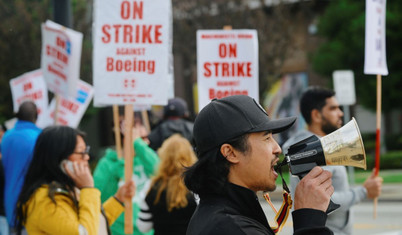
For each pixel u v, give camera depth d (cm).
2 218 708
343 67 2436
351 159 251
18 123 609
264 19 2567
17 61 2328
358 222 1312
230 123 245
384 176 2175
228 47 634
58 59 720
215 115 248
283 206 265
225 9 2589
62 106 865
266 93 2662
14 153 597
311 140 255
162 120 723
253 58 632
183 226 474
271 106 3216
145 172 573
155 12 544
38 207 367
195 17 2642
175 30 2683
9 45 2306
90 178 384
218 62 634
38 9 2348
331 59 2442
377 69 608
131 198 502
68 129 384
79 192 393
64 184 376
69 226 362
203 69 634
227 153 247
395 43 2288
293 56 2933
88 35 2450
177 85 3244
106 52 545
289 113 3150
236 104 248
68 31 711
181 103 719
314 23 2922
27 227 373
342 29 2439
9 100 2333
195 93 2670
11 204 571
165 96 541
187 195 470
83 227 365
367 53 604
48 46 729
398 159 2439
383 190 1833
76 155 382
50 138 379
